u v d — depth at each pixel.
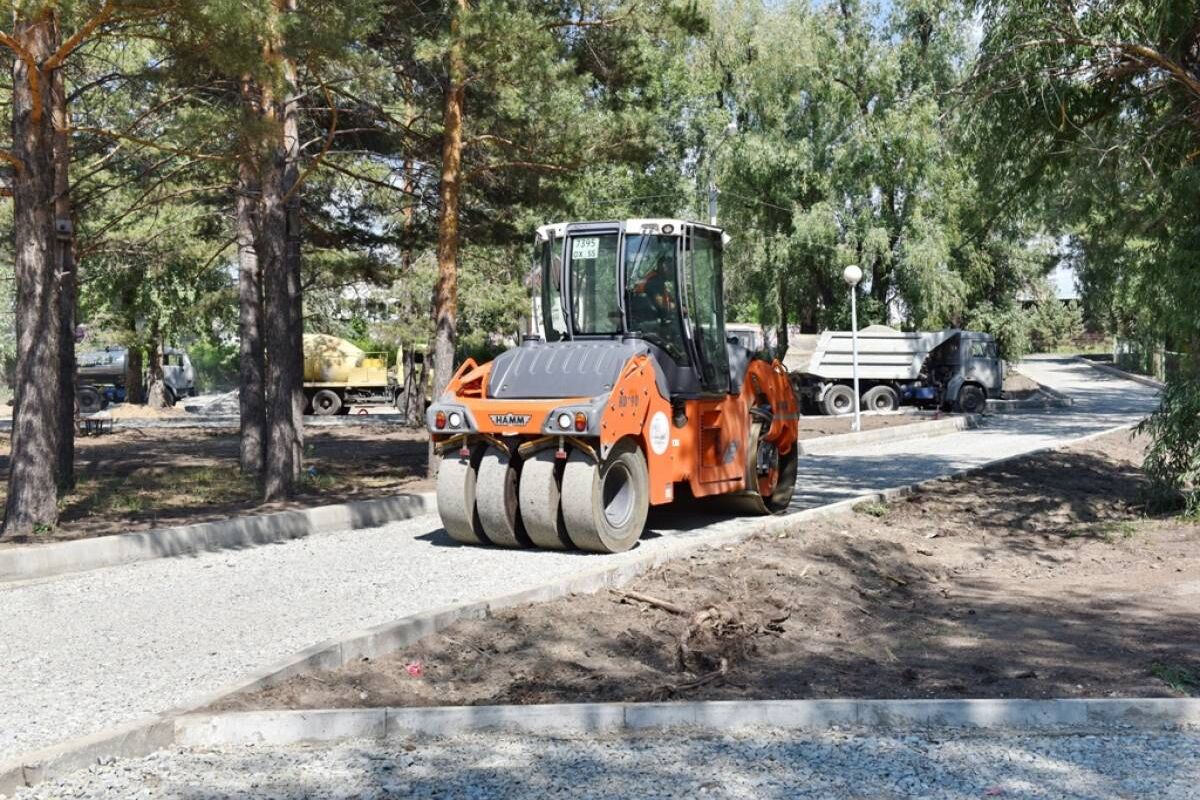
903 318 39.38
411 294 28.56
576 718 5.81
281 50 12.17
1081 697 6.29
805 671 6.93
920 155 35.44
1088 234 15.62
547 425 10.20
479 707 5.82
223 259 28.97
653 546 11.12
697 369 11.90
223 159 12.52
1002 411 34.53
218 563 10.23
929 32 37.00
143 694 6.13
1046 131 13.81
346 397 37.69
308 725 5.64
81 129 11.88
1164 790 4.91
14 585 9.22
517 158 17.09
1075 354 75.25
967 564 11.54
